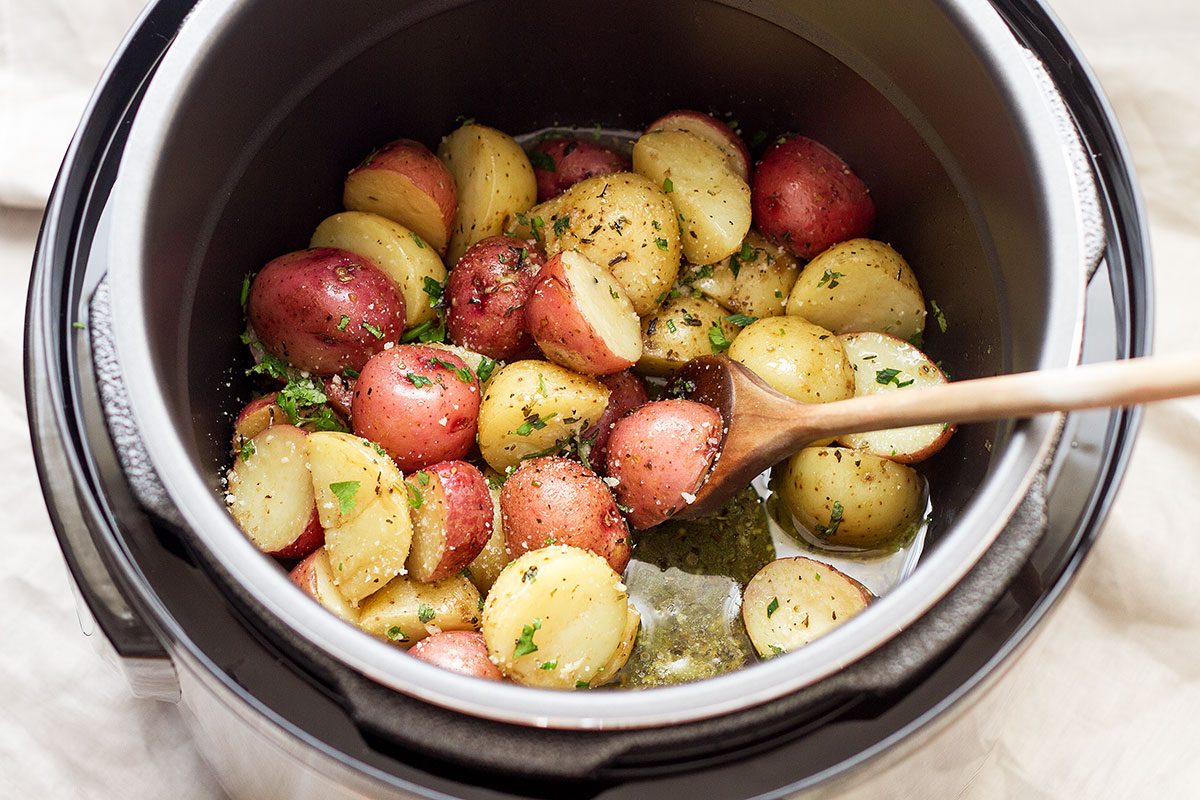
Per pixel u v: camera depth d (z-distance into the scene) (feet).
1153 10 1.97
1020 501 1.28
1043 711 1.73
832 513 1.60
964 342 1.65
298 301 1.60
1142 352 1.39
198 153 1.45
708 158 1.76
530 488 1.53
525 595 1.42
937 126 1.60
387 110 1.73
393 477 1.48
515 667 1.43
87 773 1.69
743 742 1.24
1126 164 1.46
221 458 1.58
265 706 1.25
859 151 1.75
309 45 1.56
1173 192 1.93
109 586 1.29
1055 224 1.39
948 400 1.31
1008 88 1.44
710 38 1.75
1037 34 1.52
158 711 1.71
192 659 1.26
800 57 1.71
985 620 1.29
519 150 1.79
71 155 1.42
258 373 1.68
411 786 1.24
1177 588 1.76
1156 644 1.76
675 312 1.73
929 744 1.32
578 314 1.59
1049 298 1.37
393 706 1.23
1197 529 1.79
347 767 1.24
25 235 1.89
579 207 1.72
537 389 1.60
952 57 1.51
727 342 1.73
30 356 1.35
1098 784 1.71
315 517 1.52
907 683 1.26
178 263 1.44
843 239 1.77
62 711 1.70
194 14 1.42
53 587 1.75
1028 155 1.42
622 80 1.83
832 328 1.76
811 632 1.53
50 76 1.93
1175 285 1.90
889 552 1.65
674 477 1.54
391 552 1.48
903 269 1.72
